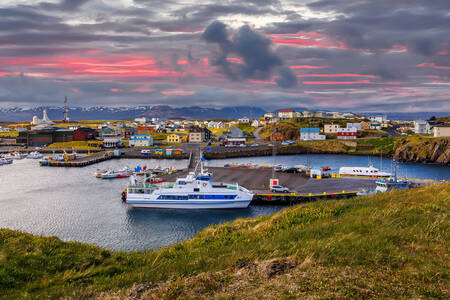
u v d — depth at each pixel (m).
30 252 17.52
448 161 120.50
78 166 120.75
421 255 10.34
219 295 9.19
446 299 7.77
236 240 18.91
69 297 11.52
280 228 18.94
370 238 12.19
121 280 13.19
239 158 145.62
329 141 169.12
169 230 48.59
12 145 188.25
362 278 9.15
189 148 168.12
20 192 74.62
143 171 102.31
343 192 62.12
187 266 13.50
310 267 10.30
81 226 50.34
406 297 7.98
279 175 86.19
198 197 58.44
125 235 46.41
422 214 14.93
